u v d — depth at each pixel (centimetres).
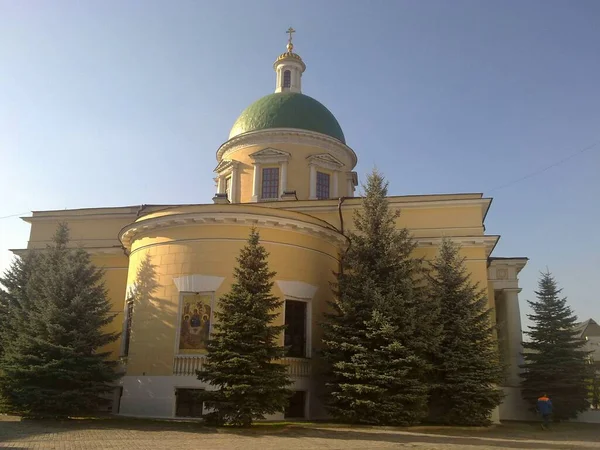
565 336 3059
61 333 1938
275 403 1686
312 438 1538
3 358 2103
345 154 3472
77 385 1931
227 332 1695
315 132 3284
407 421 1911
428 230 2752
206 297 2117
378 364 1917
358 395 1916
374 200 2216
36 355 1942
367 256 2131
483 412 2105
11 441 1361
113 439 1425
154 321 2159
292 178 3212
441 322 2203
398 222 2791
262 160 3234
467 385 2083
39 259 2544
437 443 1557
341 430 1752
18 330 2123
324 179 3306
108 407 2291
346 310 2017
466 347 2145
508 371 3081
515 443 1658
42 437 1441
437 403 2141
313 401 2186
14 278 2562
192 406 2025
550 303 3117
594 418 2886
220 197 3206
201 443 1377
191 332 2086
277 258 2219
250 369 1652
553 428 2333
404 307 2023
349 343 1981
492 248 2805
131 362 2167
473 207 2758
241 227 2197
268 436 1545
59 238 2462
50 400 1852
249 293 1728
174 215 2222
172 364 2066
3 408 2081
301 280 2259
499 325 2350
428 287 2280
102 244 3111
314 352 2241
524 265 3259
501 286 3247
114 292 2938
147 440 1417
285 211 2261
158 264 2231
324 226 2377
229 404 1636
